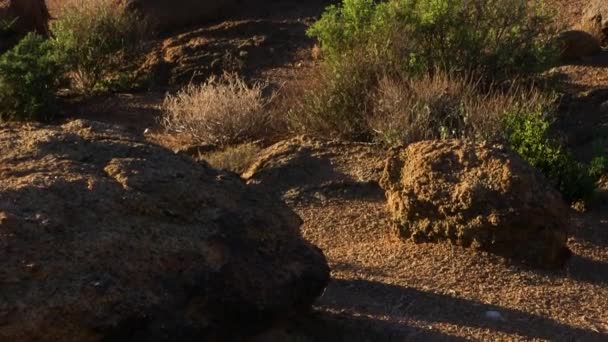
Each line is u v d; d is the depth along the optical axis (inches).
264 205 217.5
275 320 205.2
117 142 221.3
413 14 455.8
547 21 474.9
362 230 317.4
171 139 448.1
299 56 560.1
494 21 464.4
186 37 590.2
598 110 458.6
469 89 403.2
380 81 412.2
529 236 278.4
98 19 553.3
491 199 278.5
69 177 203.9
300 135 414.9
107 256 189.8
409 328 228.7
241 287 199.2
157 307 188.4
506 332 235.3
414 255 283.3
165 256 194.5
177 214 204.1
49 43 528.4
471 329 234.4
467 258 278.7
